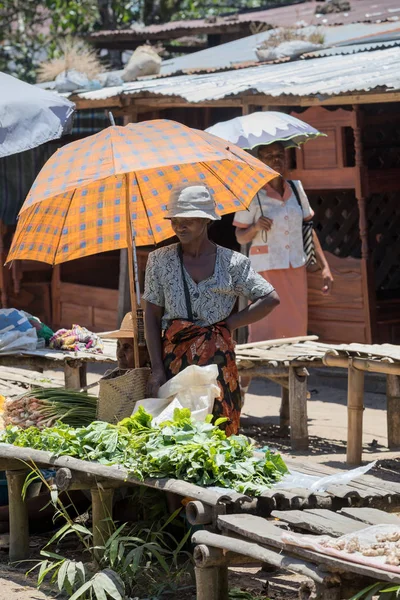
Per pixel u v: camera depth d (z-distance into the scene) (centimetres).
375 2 1784
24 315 920
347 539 413
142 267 1405
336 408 1066
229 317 587
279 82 1121
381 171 1188
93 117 1666
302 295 943
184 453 495
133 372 582
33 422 612
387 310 1230
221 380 571
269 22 1848
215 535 447
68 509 634
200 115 1574
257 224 922
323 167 1192
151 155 556
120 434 537
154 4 2500
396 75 1052
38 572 561
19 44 2480
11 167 1641
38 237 664
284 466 517
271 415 1041
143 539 562
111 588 485
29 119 862
